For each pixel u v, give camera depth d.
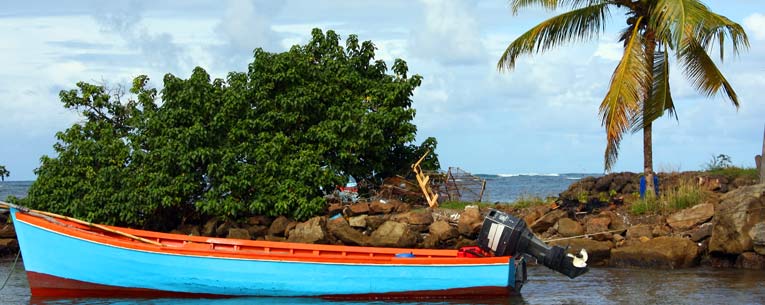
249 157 23.05
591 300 15.84
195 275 16.03
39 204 22.34
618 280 17.98
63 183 22.30
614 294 16.36
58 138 23.44
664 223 21.33
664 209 21.78
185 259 16.03
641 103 21.97
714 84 23.06
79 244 16.11
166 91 23.20
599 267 20.08
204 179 22.89
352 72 25.06
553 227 21.73
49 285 16.34
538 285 17.69
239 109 23.22
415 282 15.95
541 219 21.73
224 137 23.16
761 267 19.06
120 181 22.27
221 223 22.67
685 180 24.83
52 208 22.16
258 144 23.23
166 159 22.02
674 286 17.00
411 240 21.05
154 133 23.25
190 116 22.81
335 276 16.00
